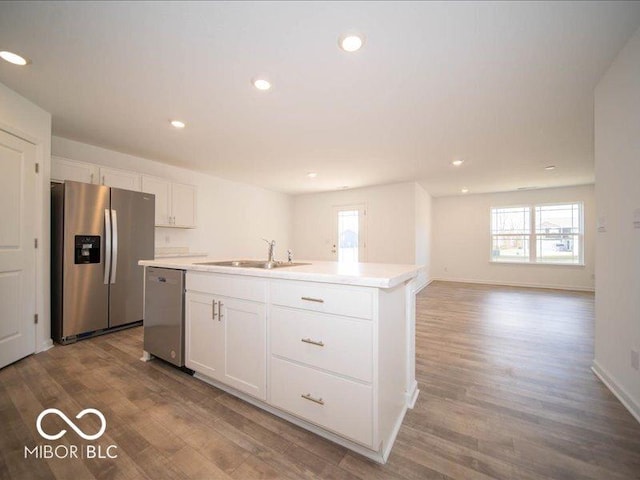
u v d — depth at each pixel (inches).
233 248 213.9
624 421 62.4
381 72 77.2
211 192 197.3
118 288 121.8
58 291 107.6
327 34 62.9
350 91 87.0
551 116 103.3
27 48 67.8
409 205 218.8
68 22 59.5
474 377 84.0
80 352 99.7
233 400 71.0
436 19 58.3
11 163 87.4
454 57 70.7
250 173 190.5
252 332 67.1
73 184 108.3
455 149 140.2
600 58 70.7
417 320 144.8
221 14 57.2
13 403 68.5
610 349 76.6
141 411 66.0
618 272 72.0
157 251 161.8
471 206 277.7
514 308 170.4
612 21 58.8
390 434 56.4
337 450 54.3
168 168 169.9
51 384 77.6
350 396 52.9
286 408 61.3
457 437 57.9
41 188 98.5
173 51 68.9
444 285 258.8
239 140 128.7
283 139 127.4
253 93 88.3
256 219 236.4
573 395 73.5
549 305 178.1
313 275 56.5
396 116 104.0
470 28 60.8
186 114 103.0
